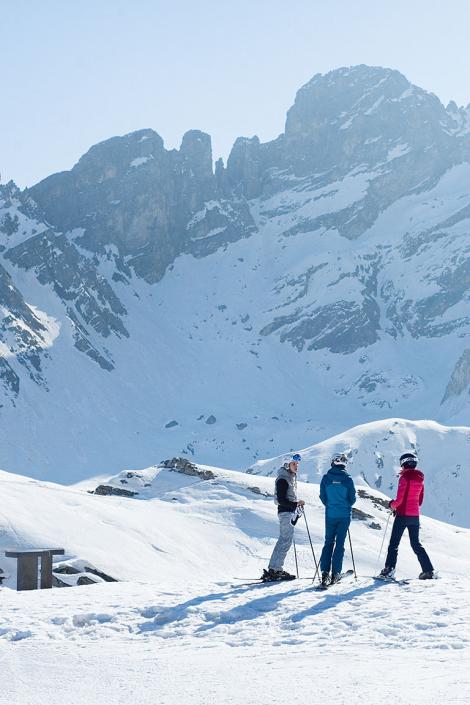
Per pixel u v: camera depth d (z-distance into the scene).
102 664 9.33
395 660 8.72
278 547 16.17
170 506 68.94
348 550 60.53
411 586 14.30
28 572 19.20
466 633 10.28
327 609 12.78
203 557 55.59
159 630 12.07
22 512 47.75
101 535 49.03
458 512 154.50
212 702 7.00
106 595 15.48
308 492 74.12
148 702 7.20
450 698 6.46
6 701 7.45
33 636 12.01
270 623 12.16
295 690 7.23
